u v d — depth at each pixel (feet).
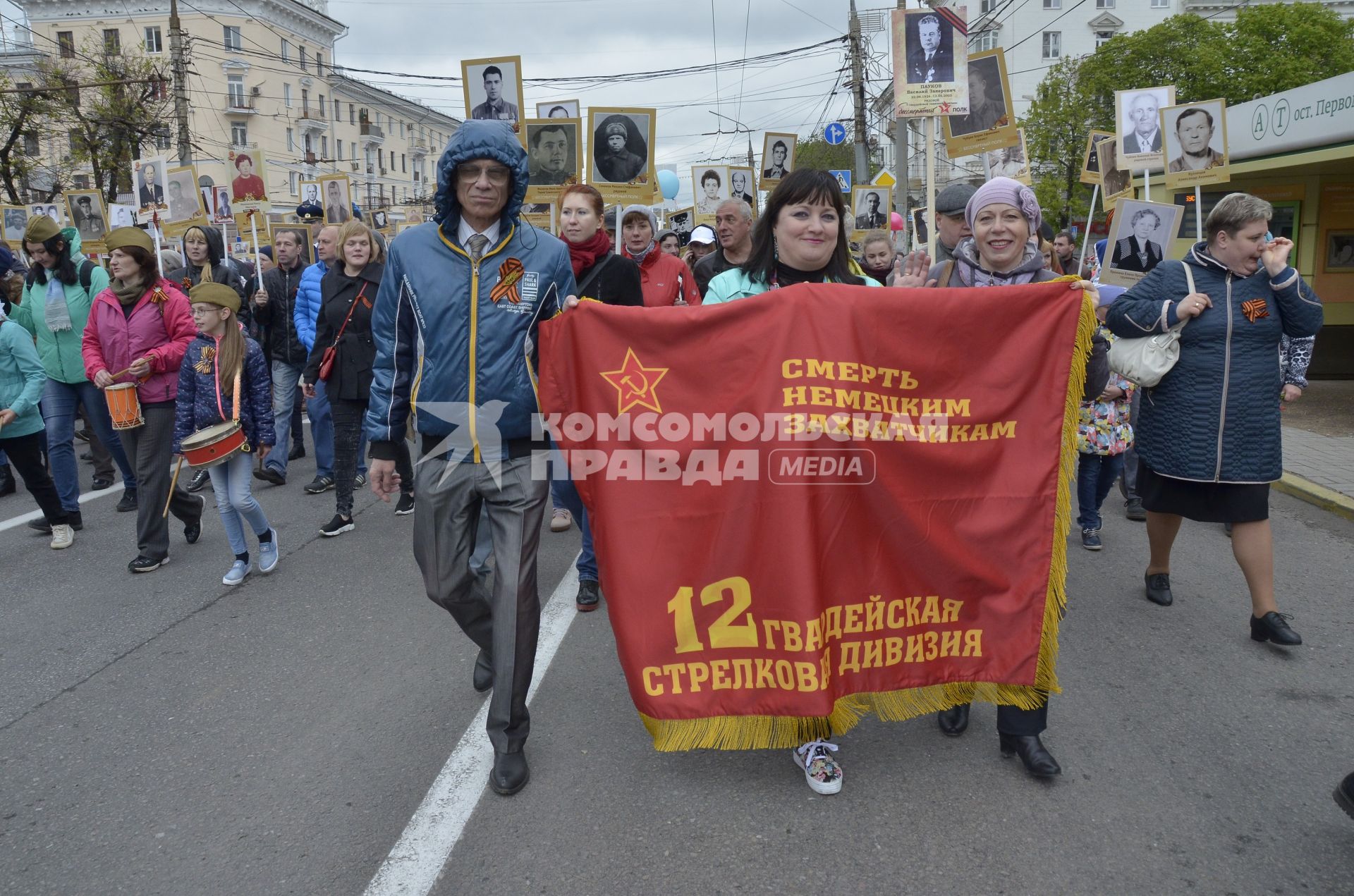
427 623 15.67
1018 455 10.18
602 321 10.02
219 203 36.52
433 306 9.89
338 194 37.93
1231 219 13.87
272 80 174.91
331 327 21.54
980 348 10.05
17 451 19.72
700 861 9.06
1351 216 40.40
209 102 165.99
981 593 10.19
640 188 24.08
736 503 9.66
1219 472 14.16
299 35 183.32
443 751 11.30
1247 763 10.80
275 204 178.40
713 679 9.82
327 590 17.48
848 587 9.81
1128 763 10.81
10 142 91.76
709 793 10.27
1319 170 39.29
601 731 11.73
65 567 19.20
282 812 10.06
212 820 9.95
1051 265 23.22
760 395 9.57
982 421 10.08
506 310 9.98
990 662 10.24
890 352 9.82
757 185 35.96
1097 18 167.53
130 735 11.93
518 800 10.18
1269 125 37.37
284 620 15.93
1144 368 14.34
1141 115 27.37
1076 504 20.56
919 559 9.98
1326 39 102.94
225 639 15.15
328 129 194.39
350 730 11.90
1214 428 14.16
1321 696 12.54
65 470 21.49
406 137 230.07
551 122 24.80
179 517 20.31
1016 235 11.24
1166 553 16.03
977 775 10.57
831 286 9.83
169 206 32.09
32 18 159.94
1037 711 10.50
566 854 9.20
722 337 9.80
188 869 9.11
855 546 9.78
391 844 9.45
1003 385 10.09
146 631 15.55
